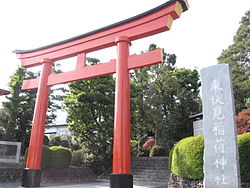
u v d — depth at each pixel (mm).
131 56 8703
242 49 22875
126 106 8133
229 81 6141
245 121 10516
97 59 16062
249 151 6383
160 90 19641
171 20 8586
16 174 12312
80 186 11391
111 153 15570
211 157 5824
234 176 5426
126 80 8445
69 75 10250
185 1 8438
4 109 17172
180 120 19688
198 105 21297
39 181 9719
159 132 19031
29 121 18922
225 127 5867
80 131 15484
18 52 12430
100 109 14992
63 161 13508
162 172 13742
